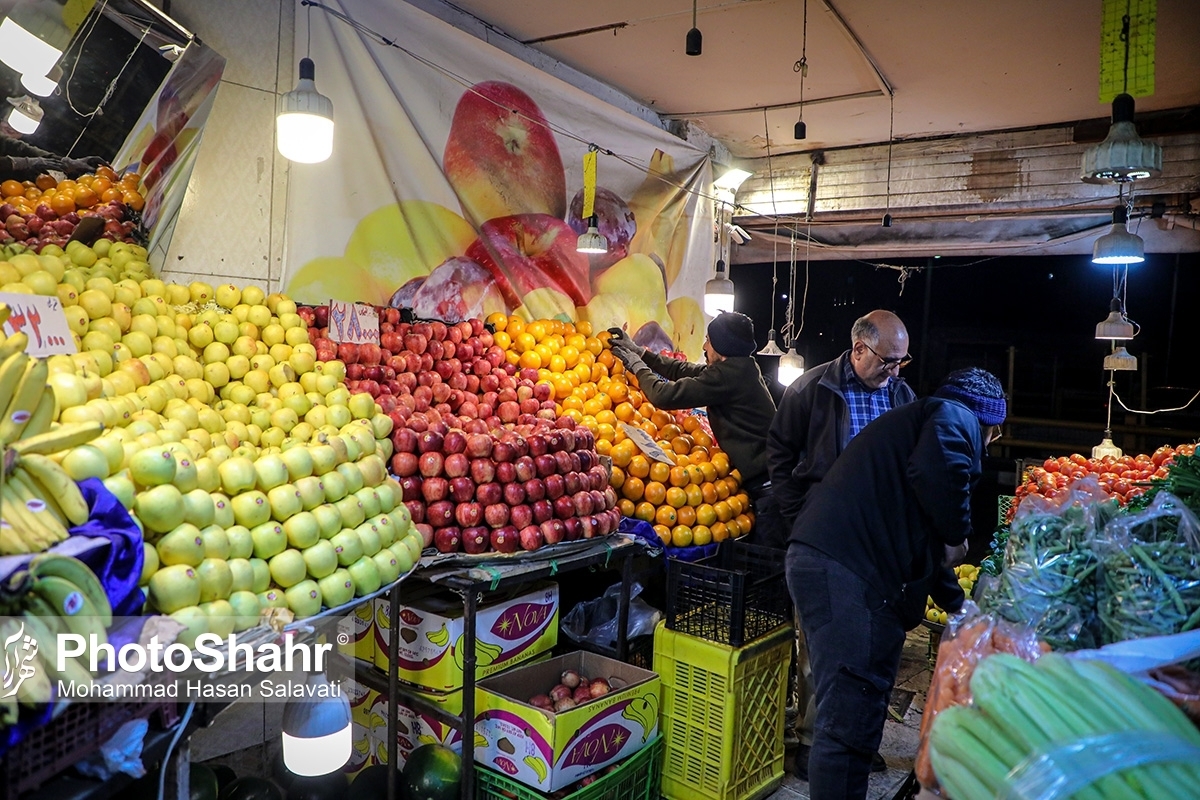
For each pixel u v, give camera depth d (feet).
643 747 10.32
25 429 5.52
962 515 8.79
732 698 10.68
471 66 14.12
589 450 11.38
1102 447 18.03
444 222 14.02
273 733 11.21
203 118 10.26
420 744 10.21
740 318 14.65
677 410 15.93
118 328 8.16
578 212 16.87
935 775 4.48
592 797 9.44
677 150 19.61
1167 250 19.40
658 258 19.61
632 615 12.37
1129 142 9.52
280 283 11.95
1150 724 3.83
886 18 14.24
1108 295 35.50
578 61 16.93
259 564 6.91
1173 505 5.55
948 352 38.19
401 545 8.59
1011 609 5.67
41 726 4.51
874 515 9.13
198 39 9.98
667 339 20.20
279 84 11.70
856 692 8.96
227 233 11.24
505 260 15.26
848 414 12.08
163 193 10.05
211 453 7.23
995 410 9.50
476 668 10.10
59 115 8.88
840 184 22.62
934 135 21.20
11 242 8.33
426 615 9.88
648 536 12.48
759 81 17.71
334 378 10.04
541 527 10.31
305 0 11.67
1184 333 33.47
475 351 13.28
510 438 10.36
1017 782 3.74
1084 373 36.17
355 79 12.39
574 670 11.18
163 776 5.92
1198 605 5.08
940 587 9.79
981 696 4.21
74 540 5.11
